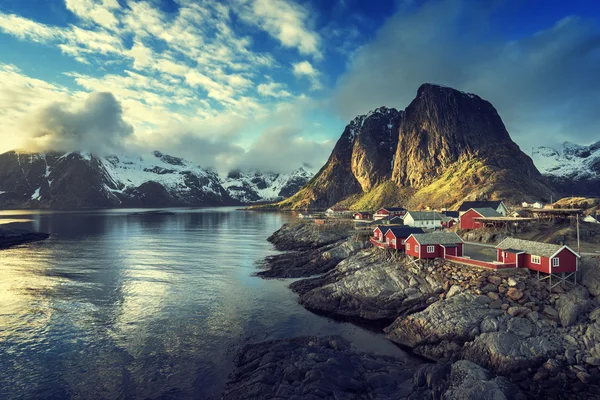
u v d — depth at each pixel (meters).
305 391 29.58
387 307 50.53
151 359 38.38
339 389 30.17
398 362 36.78
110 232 164.25
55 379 34.78
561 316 38.56
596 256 47.38
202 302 56.91
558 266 43.31
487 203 97.56
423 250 55.94
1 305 55.50
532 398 29.34
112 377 35.00
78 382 34.25
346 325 47.69
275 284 67.88
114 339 43.22
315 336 42.97
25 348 41.03
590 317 37.72
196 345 41.53
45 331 45.59
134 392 32.59
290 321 48.97
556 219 74.31
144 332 45.25
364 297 52.69
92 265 86.25
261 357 36.91
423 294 50.44
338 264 72.44
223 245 120.50
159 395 32.06
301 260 86.25
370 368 34.75
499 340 35.41
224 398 30.84
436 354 37.97
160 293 61.94
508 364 33.19
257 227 186.12
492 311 40.94
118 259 94.25
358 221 146.88
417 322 42.75
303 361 34.50
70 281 70.38
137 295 60.72
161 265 85.88
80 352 40.00
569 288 42.25
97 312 52.34
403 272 55.28
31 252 106.44
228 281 70.12
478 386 28.42
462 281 48.56
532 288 43.28
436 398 28.84
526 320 38.69
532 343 35.03
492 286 45.00
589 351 33.69
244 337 43.75
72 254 102.56
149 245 120.75
